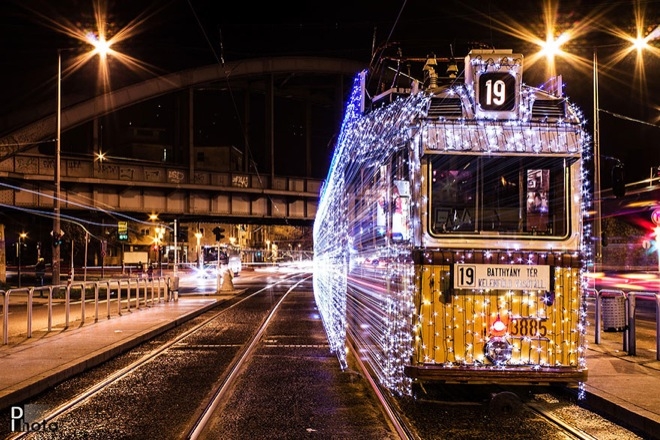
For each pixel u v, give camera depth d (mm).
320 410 7918
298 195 48281
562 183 7570
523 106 7672
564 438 6695
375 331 9039
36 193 38125
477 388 8922
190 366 11039
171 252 89250
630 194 37406
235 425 7223
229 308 24109
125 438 6684
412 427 7086
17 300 28047
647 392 7930
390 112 8617
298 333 15922
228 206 46219
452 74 8633
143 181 41688
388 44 13023
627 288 29828
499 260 7438
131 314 19750
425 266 7434
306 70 53281
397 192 7684
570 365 7426
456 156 7516
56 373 9484
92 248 74938
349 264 11367
